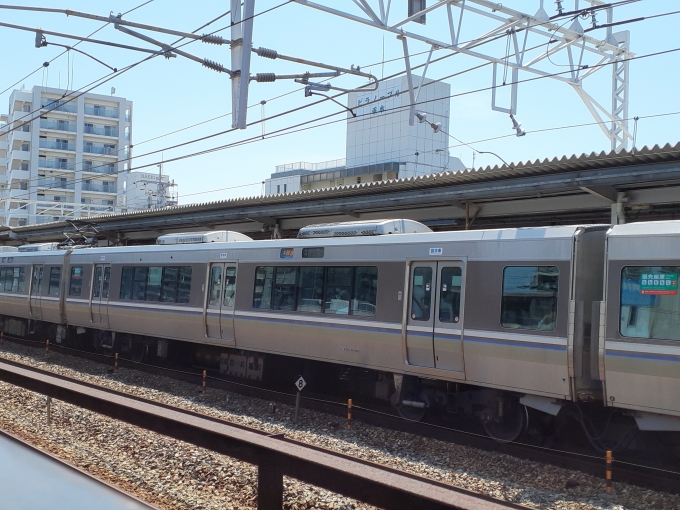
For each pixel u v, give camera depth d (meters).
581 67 11.84
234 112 10.23
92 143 70.25
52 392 6.82
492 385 9.64
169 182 60.72
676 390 7.86
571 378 8.71
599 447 9.25
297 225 19.31
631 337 8.20
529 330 9.12
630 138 15.93
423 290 10.57
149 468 7.53
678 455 9.06
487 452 9.09
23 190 67.00
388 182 14.16
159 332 15.95
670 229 8.10
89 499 3.15
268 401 12.55
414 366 10.61
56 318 20.30
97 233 25.39
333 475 3.96
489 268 9.69
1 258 24.02
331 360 11.92
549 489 7.65
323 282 12.16
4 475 3.33
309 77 11.27
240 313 13.70
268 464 4.45
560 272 8.90
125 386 14.02
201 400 12.85
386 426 10.68
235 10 10.29
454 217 15.51
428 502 3.41
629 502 7.07
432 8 10.59
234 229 22.22
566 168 11.55
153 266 16.38
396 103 48.38
